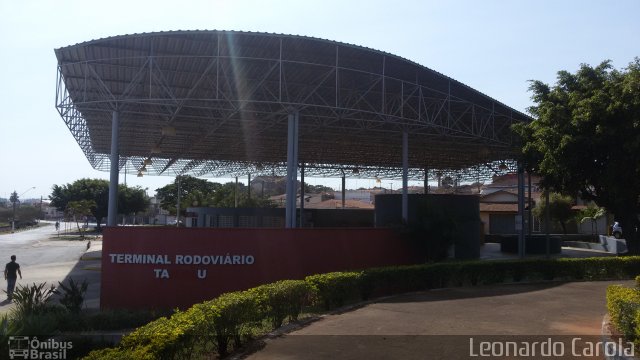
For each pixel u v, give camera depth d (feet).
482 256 100.07
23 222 327.67
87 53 60.59
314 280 38.78
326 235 58.08
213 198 197.26
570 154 68.23
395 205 82.43
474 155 112.16
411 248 66.80
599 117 65.62
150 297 51.57
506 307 40.09
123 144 105.60
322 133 90.02
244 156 123.13
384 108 65.36
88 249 134.21
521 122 80.48
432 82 72.02
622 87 64.28
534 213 148.56
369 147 106.73
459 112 83.05
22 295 44.57
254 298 29.50
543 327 31.96
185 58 61.67
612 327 29.58
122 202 256.73
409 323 33.53
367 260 61.36
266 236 54.65
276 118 78.07
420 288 50.62
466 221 82.33
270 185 273.95
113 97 63.52
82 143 102.47
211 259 52.65
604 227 162.91
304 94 73.72
